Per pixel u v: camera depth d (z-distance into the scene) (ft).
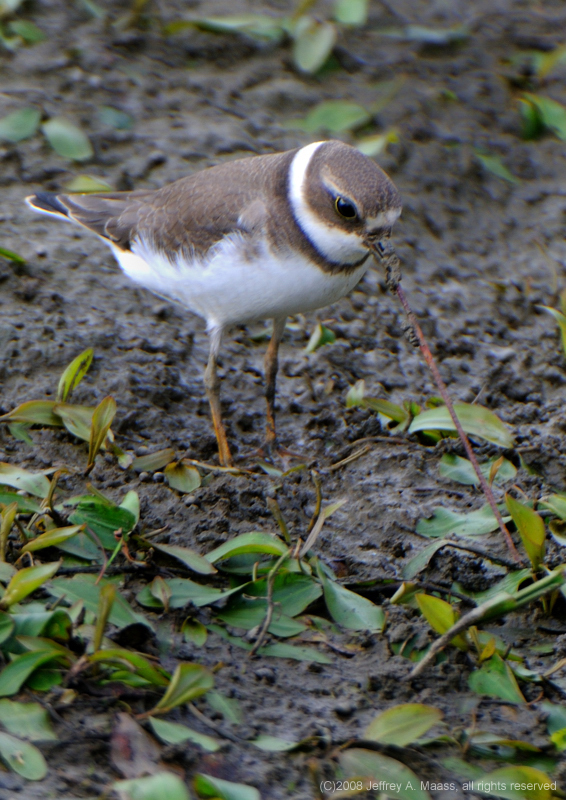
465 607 25.94
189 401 34.50
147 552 25.48
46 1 51.31
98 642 20.24
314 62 50.49
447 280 42.75
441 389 27.25
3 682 20.06
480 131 49.65
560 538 27.14
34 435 30.55
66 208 36.09
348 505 30.12
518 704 22.90
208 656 22.90
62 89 47.19
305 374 36.73
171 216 30.99
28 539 24.93
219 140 46.06
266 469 31.55
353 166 28.09
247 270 29.37
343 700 22.39
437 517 29.32
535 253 44.68
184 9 53.78
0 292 36.55
